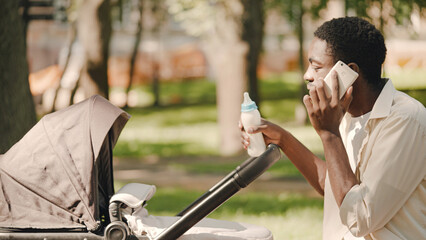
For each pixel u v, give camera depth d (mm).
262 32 13953
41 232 2738
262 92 28172
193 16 13195
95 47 14242
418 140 2404
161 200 7730
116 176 10305
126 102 24062
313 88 2479
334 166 2449
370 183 2412
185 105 26172
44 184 2783
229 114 13133
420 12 9469
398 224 2482
